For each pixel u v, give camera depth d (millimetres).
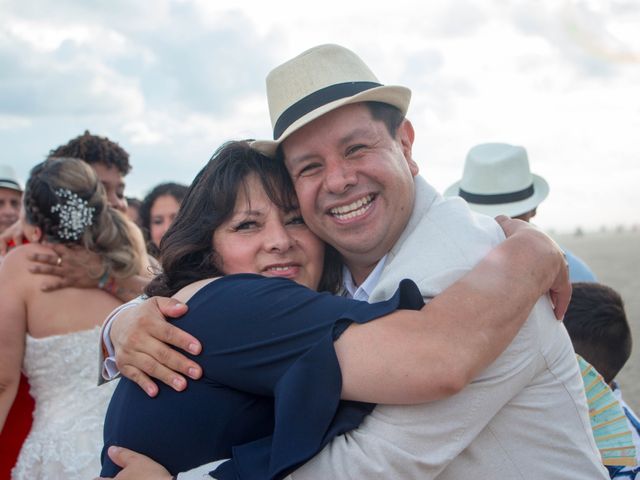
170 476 1640
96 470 2965
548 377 1770
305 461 1499
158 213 5801
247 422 1698
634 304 13438
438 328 1548
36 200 3146
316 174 2025
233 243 2098
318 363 1564
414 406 1562
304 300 1693
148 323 1771
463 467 1682
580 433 1814
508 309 1609
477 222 1895
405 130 2219
